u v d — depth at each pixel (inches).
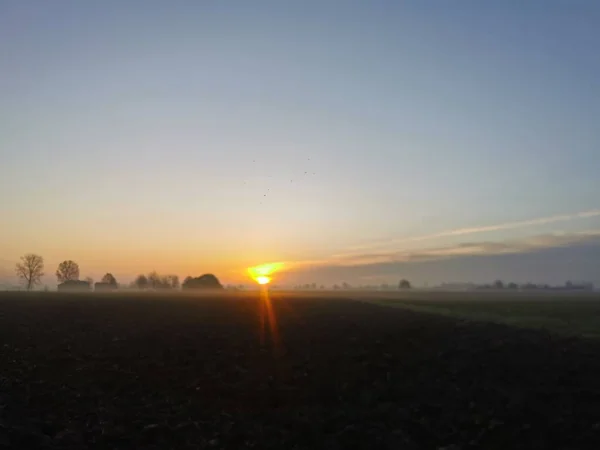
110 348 1467.8
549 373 1223.5
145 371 1269.7
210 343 1534.2
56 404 1039.0
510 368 1258.6
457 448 892.0
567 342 1466.5
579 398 1091.3
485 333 1583.4
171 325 1813.5
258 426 976.3
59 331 1674.5
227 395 1133.1
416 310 2378.2
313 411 1048.2
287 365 1328.7
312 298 3312.0
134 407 1046.4
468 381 1193.4
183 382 1203.9
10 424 896.9
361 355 1385.3
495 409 1047.0
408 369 1278.3
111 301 2637.8
